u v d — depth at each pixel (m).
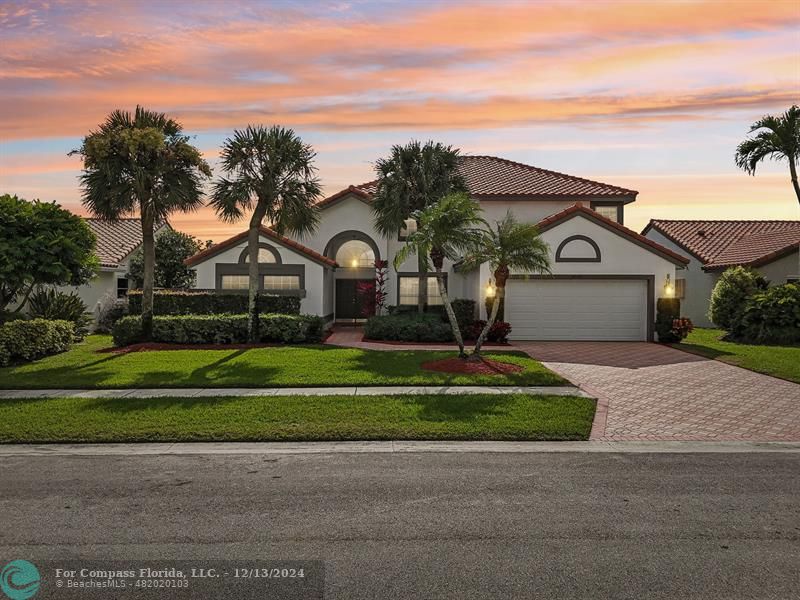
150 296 18.97
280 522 5.95
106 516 6.11
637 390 12.77
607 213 26.02
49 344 16.70
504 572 4.89
